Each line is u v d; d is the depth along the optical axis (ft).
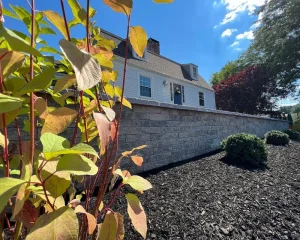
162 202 6.97
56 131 1.94
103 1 2.02
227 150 14.82
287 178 10.87
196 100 53.26
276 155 17.43
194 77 55.16
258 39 63.62
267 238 5.42
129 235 4.88
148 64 42.75
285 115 71.05
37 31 2.41
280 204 7.52
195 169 11.94
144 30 2.41
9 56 1.66
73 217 1.48
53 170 1.66
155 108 12.80
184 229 5.41
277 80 66.08
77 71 1.26
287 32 57.47
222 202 7.33
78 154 1.60
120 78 35.42
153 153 12.19
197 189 8.45
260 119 32.27
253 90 71.36
